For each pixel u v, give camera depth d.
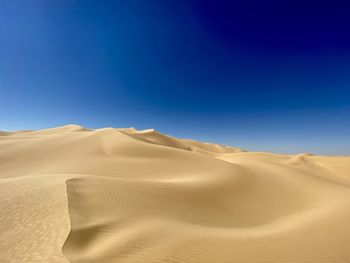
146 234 7.82
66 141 37.56
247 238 8.28
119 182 14.43
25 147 34.03
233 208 14.39
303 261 6.54
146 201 12.19
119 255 6.43
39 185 12.34
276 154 62.31
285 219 13.33
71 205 9.58
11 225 8.11
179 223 9.91
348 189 21.78
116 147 33.41
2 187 12.19
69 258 6.11
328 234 8.71
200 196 14.94
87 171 23.47
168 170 24.34
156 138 66.50
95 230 7.94
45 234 7.43
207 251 6.93
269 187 20.19
